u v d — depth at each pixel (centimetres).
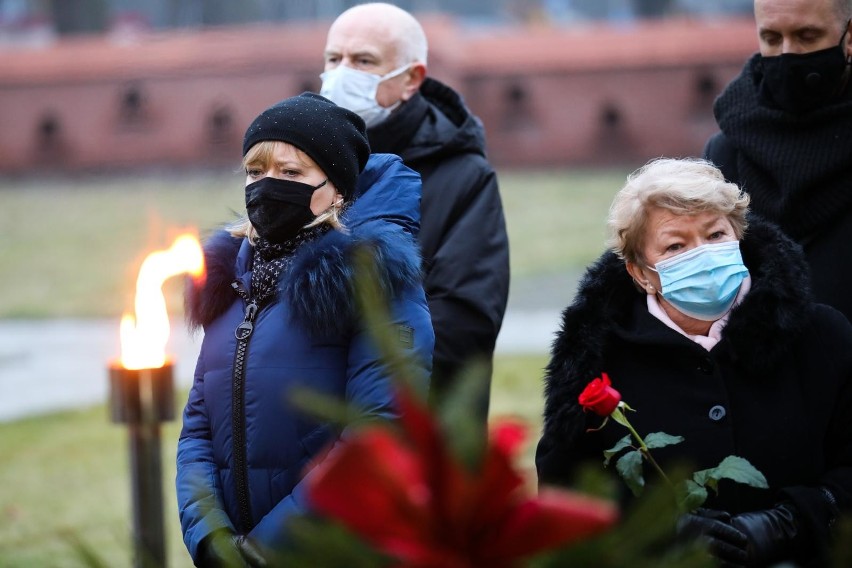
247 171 848
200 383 859
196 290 849
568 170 12538
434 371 1073
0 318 5609
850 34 1015
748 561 721
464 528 298
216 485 815
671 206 784
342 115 853
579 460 804
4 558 1839
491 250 1139
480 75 12725
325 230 824
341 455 291
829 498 760
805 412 786
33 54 13400
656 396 799
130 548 423
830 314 809
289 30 12912
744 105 1052
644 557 312
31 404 3519
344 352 793
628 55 12594
